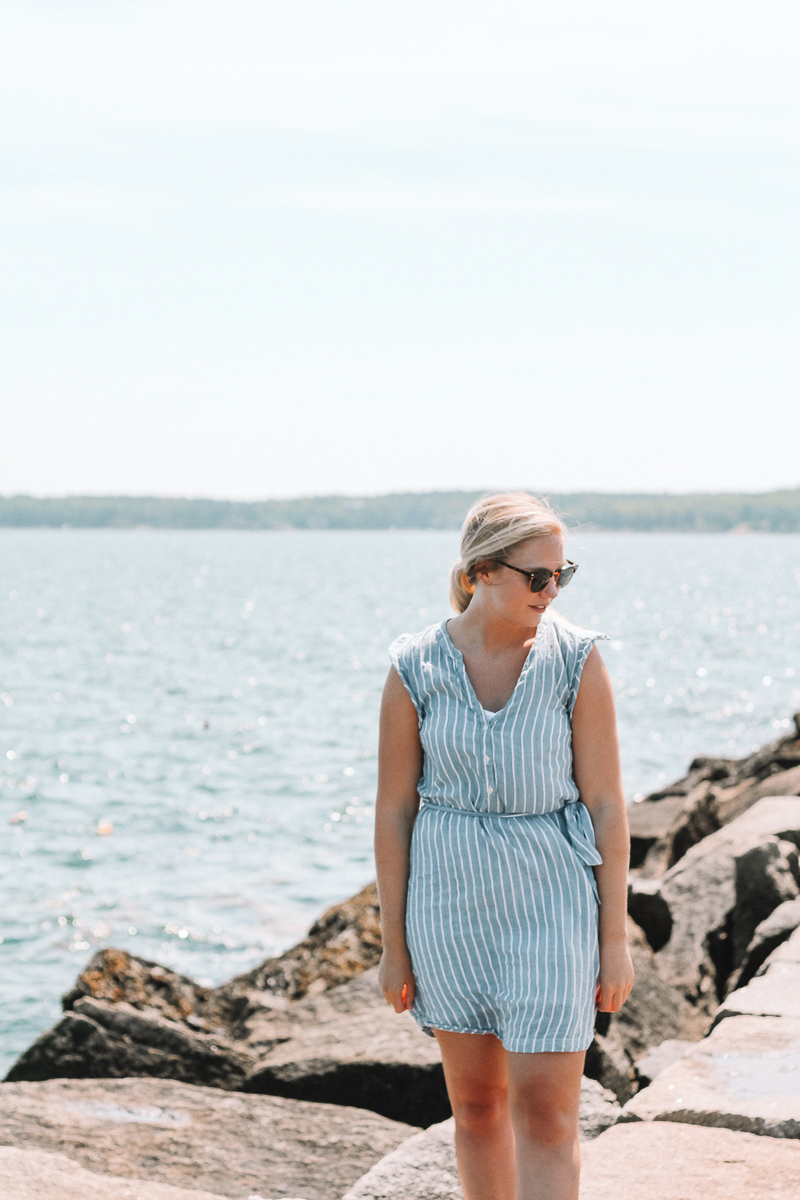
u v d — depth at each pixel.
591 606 86.31
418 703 2.96
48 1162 3.64
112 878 15.14
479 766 2.83
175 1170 4.21
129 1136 4.47
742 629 65.88
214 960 11.92
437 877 2.86
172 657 49.91
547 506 2.99
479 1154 2.96
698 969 6.73
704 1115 3.80
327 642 57.44
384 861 3.00
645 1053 5.58
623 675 42.62
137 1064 5.58
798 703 34.62
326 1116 4.68
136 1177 4.15
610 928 2.83
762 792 11.94
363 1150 4.40
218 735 28.77
